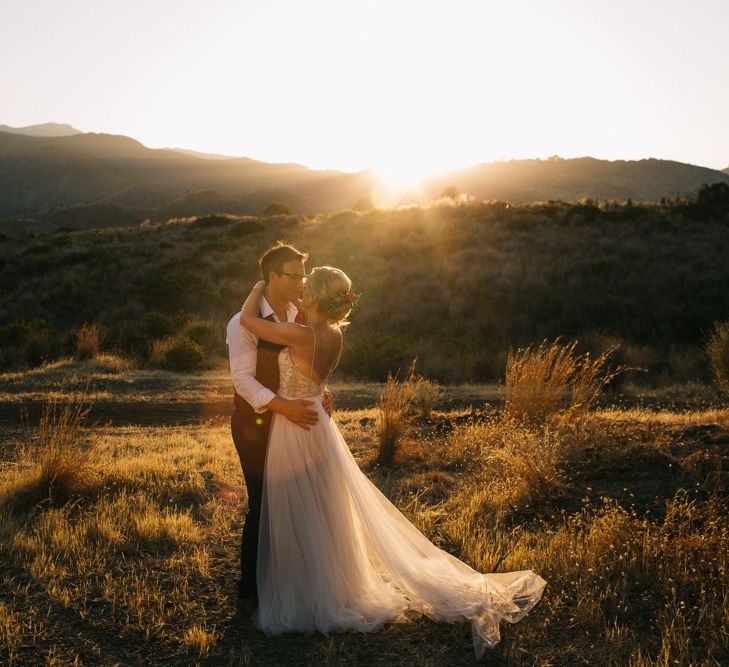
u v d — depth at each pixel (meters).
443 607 3.55
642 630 3.41
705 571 3.85
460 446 7.51
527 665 3.15
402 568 3.70
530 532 4.87
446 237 31.50
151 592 3.92
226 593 3.96
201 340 19.11
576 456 6.32
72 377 14.66
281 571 3.54
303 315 3.89
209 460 7.32
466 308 23.22
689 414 9.73
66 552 4.39
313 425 3.63
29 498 5.61
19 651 3.24
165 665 3.17
